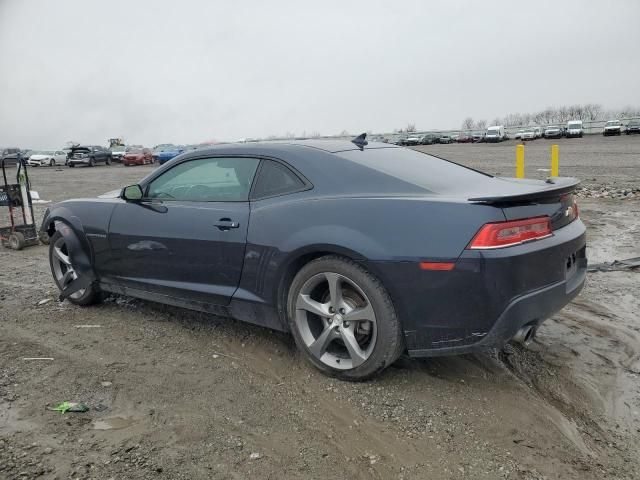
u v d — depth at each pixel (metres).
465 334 2.90
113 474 2.37
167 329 4.19
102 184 21.78
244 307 3.66
